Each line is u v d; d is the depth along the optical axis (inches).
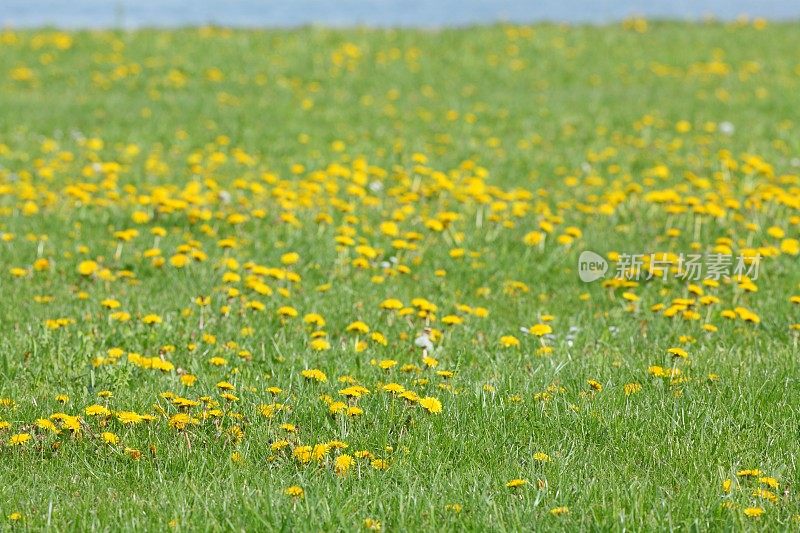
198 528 439.2
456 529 442.6
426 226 1002.1
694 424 541.0
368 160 1393.9
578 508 457.4
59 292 802.8
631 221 1060.5
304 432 543.2
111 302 709.9
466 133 1615.4
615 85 2070.6
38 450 523.8
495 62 2245.3
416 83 2058.3
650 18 2694.4
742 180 1254.3
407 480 486.0
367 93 1966.0
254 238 981.8
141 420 548.4
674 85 2048.5
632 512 444.1
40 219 1040.8
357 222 1032.8
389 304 716.0
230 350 671.1
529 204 1147.3
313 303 782.5
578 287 857.5
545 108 1812.3
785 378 607.2
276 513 446.9
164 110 1764.3
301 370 642.2
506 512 454.6
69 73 2073.1
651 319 746.2
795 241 839.1
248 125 1646.2
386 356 675.4
